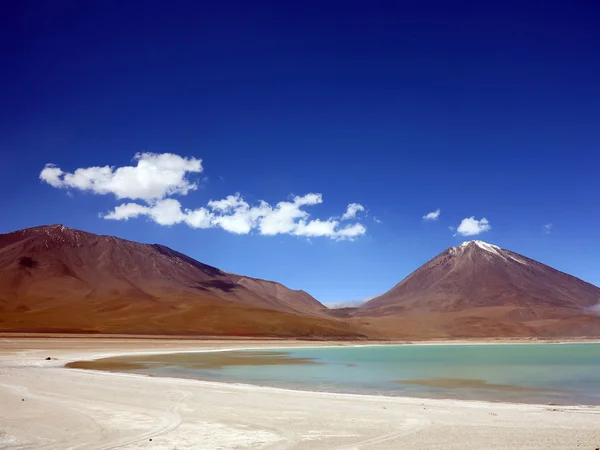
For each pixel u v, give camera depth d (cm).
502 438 1655
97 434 1705
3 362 4909
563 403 2516
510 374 4156
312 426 1834
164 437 1664
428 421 1931
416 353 8294
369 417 2006
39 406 2233
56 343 8294
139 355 6662
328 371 4434
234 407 2223
